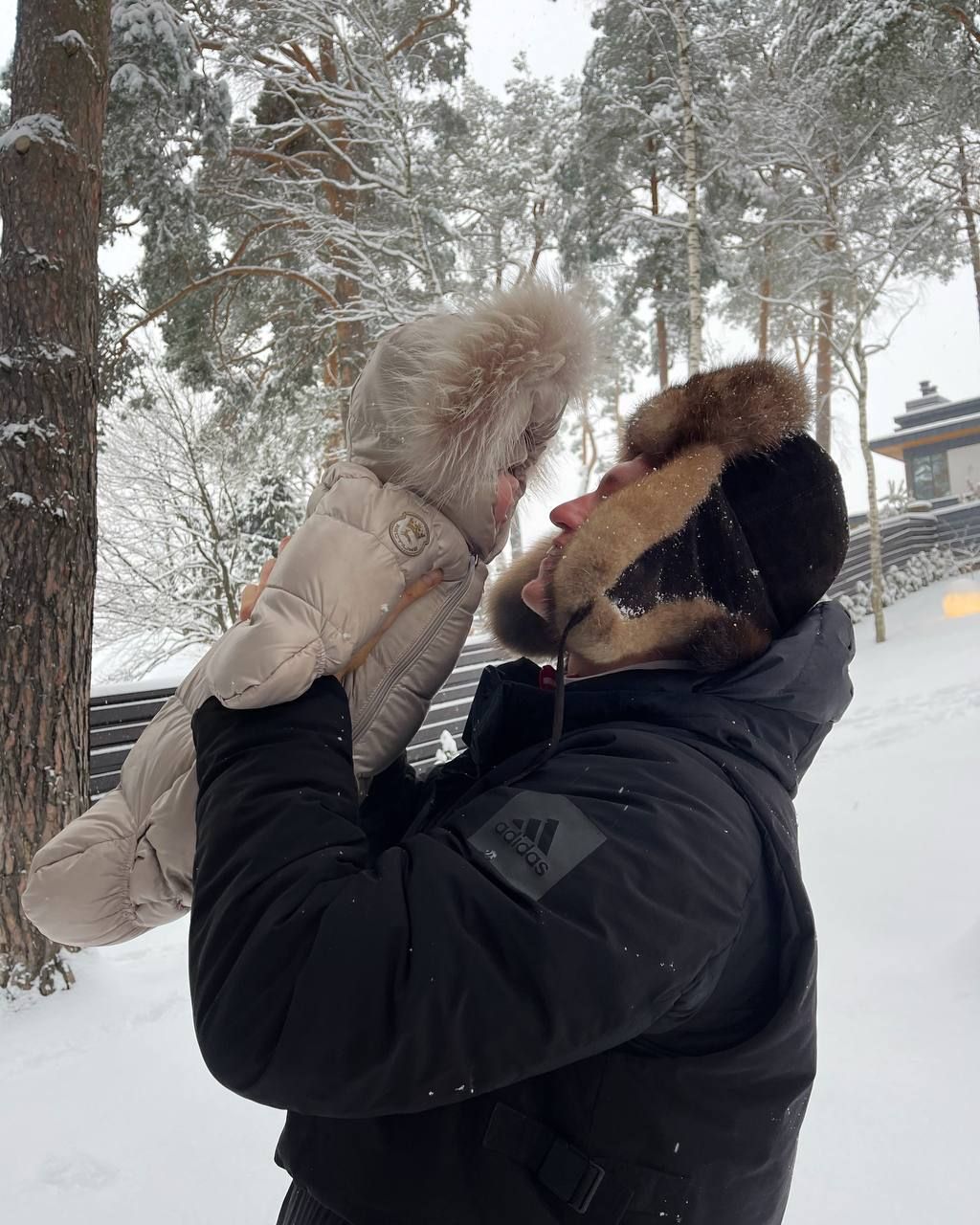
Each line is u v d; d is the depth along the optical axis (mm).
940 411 30531
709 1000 774
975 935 3275
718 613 878
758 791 817
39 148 3990
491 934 674
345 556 901
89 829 924
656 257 15641
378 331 11766
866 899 4035
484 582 1037
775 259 15461
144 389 11883
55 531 3861
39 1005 3662
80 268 4066
